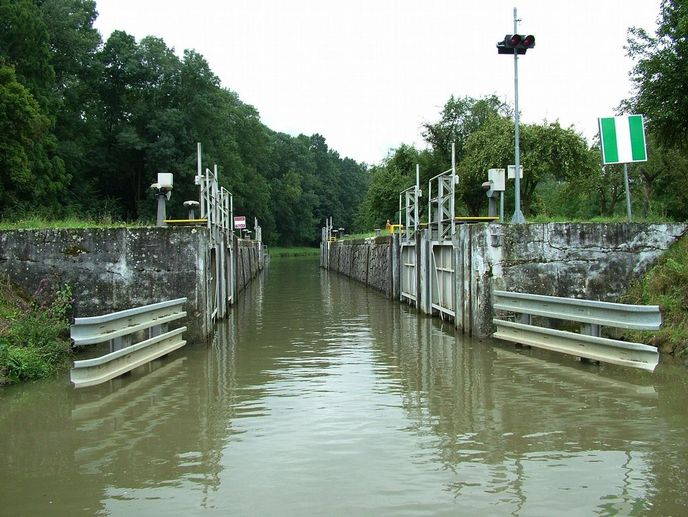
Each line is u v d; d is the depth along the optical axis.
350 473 5.00
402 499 4.50
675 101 16.25
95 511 4.38
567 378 8.17
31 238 10.63
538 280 11.26
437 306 15.02
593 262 11.30
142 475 5.03
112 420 6.57
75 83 46.56
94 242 10.77
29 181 31.25
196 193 53.22
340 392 7.72
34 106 30.00
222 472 5.07
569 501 4.44
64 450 5.65
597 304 8.49
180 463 5.29
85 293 10.73
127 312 8.41
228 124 66.06
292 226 105.31
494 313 11.21
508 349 10.47
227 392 7.77
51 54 38.53
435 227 15.64
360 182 128.12
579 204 39.38
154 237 11.00
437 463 5.21
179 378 8.60
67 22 44.72
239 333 13.23
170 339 10.26
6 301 9.96
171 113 50.81
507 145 23.77
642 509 4.30
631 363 7.90
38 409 7.02
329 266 49.16
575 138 23.44
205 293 11.44
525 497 4.51
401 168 39.56
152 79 52.47
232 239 20.45
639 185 30.28
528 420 6.36
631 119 11.91
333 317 16.27
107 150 51.69
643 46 17.86
